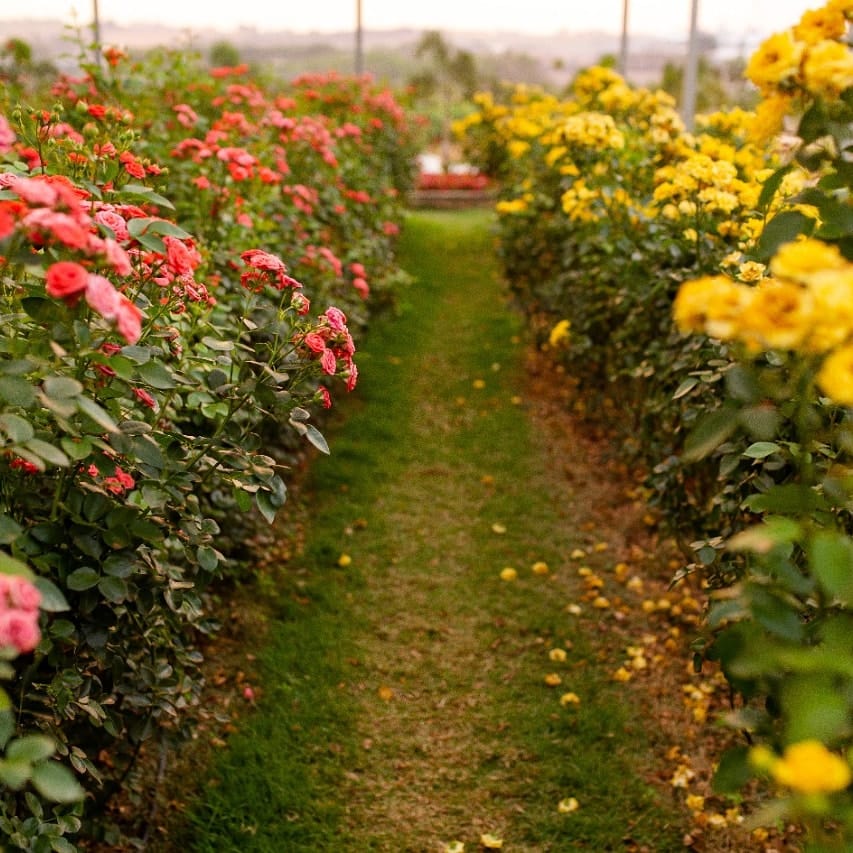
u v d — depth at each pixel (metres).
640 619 3.63
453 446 5.19
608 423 5.04
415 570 3.97
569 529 4.33
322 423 5.23
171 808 2.63
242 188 4.05
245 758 2.83
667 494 3.39
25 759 1.20
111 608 1.93
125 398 1.97
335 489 4.61
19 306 1.88
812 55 1.55
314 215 5.47
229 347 2.12
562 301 5.34
